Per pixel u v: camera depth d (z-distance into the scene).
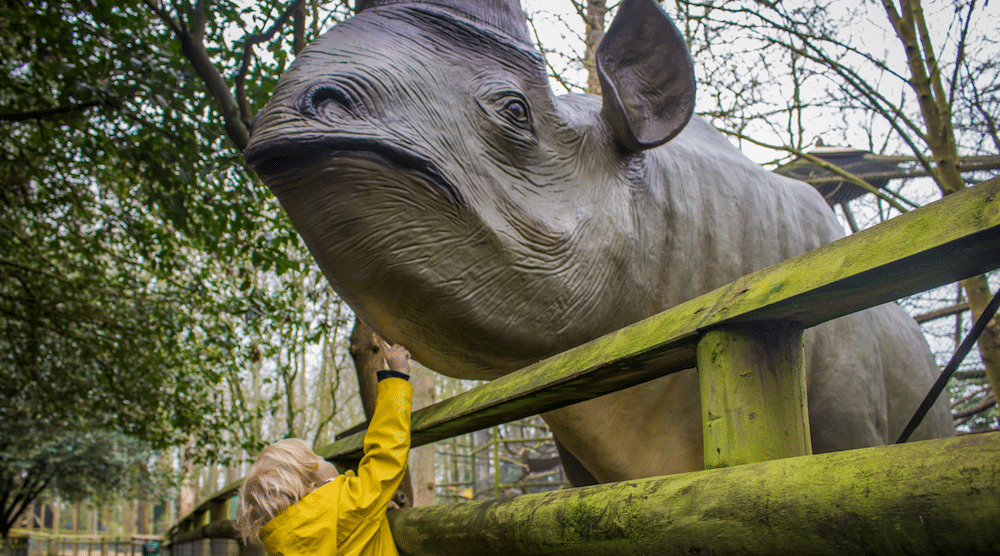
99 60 4.96
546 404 1.47
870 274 0.81
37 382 8.72
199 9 3.69
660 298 2.26
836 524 0.71
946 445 0.66
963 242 0.72
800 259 0.95
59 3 4.90
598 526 1.01
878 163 5.45
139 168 5.69
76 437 16.44
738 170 2.78
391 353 1.81
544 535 1.13
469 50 1.81
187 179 4.95
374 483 1.63
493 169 1.75
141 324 7.75
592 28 6.46
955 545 0.63
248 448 7.84
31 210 6.91
